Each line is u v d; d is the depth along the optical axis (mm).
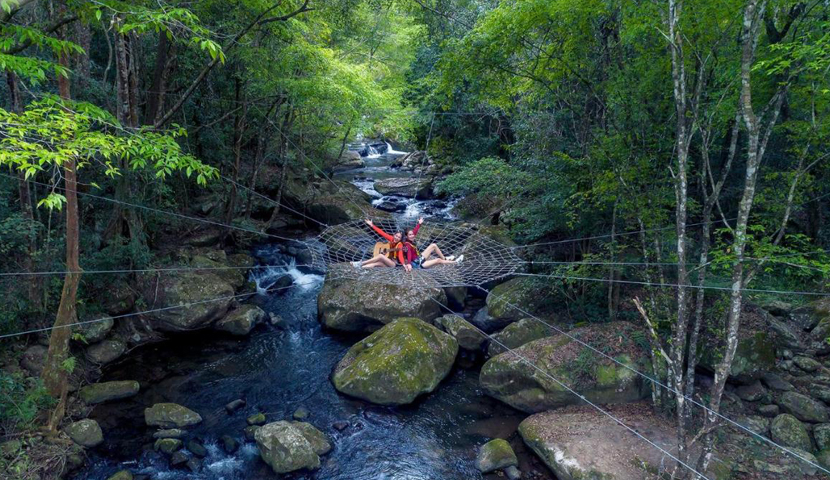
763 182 8398
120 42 8531
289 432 7031
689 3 5883
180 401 8281
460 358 9945
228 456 7086
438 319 10664
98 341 9102
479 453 7188
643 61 6945
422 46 18922
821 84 6000
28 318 8305
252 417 7824
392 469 6980
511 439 7617
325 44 15438
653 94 7148
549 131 10391
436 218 16922
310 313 11547
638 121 7281
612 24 7828
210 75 13031
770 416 7418
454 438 7656
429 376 8719
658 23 6164
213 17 10758
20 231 7809
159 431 7402
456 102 17234
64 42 5082
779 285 9234
